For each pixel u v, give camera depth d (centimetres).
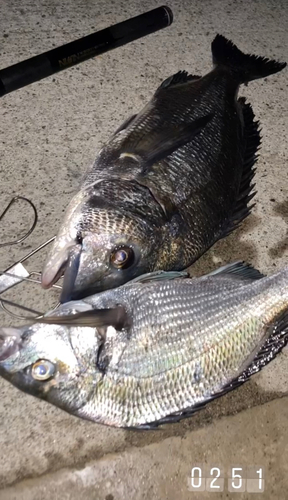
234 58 70
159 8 74
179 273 54
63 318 48
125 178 56
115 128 73
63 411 57
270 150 75
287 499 59
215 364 53
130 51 79
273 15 87
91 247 53
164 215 55
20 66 66
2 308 58
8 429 56
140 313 52
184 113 62
